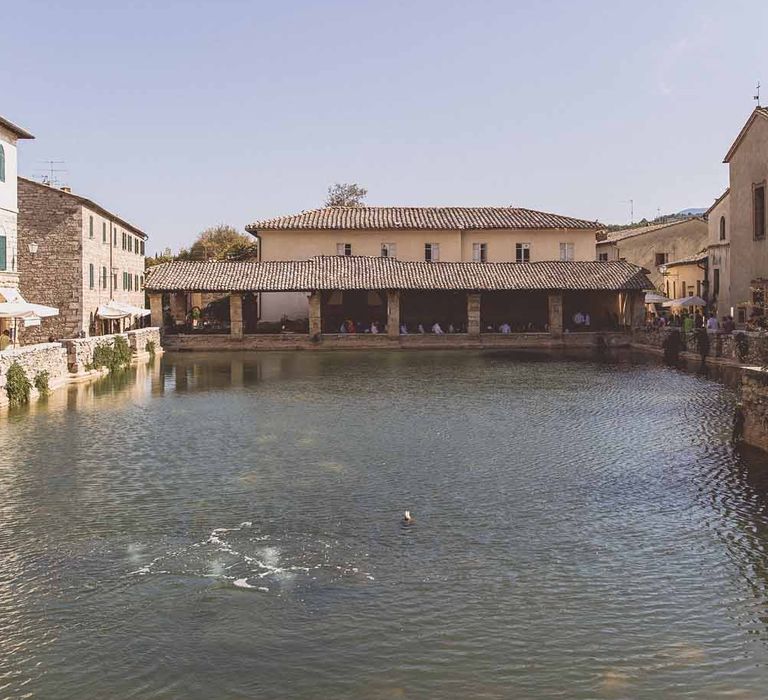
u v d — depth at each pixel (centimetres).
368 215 6806
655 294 6369
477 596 1081
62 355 3425
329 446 2023
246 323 6322
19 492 1587
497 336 5628
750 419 1994
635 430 2214
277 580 1139
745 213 4278
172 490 1598
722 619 1013
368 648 945
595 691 854
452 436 2147
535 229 6644
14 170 3797
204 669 904
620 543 1278
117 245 5344
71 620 1024
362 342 5534
